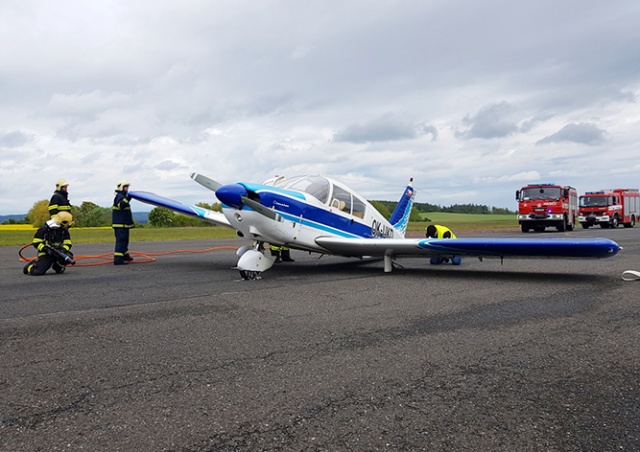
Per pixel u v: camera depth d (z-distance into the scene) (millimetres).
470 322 4570
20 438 2264
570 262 10461
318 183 9211
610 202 34531
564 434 2275
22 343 3914
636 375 3074
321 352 3609
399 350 3648
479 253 7984
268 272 8906
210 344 3855
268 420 2441
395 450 2135
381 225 11023
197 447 2172
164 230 34031
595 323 4488
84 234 27469
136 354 3592
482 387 2877
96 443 2213
